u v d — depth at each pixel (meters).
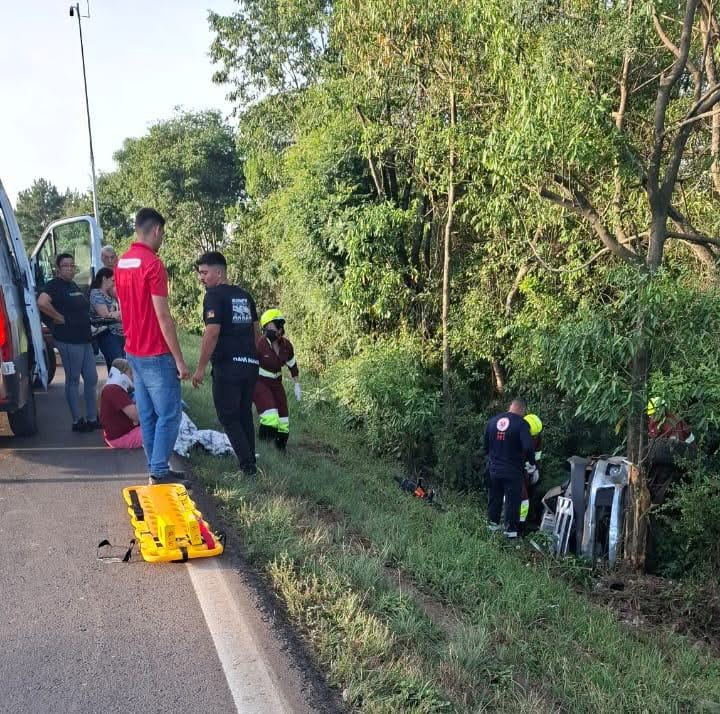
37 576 4.37
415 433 11.69
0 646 3.59
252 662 3.53
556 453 11.71
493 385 13.20
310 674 3.49
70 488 6.03
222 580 4.35
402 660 3.62
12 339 6.54
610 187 9.03
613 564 8.01
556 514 9.12
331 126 13.96
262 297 22.94
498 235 11.61
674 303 7.09
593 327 7.25
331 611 4.07
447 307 12.32
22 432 7.69
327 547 5.18
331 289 14.17
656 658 5.31
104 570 4.46
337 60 15.95
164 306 5.32
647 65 9.02
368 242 12.78
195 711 3.16
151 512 4.79
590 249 10.76
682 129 7.71
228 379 6.52
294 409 12.76
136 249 5.39
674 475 8.59
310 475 7.77
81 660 3.49
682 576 7.93
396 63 11.28
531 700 3.76
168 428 5.56
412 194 13.63
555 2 8.49
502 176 9.31
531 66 8.21
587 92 7.78
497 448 9.19
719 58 7.86
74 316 7.82
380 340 13.22
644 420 8.09
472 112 11.05
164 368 5.48
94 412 8.14
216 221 32.97
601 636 5.51
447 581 5.59
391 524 6.72
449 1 9.86
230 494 5.82
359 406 12.01
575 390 7.54
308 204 13.97
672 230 9.48
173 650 3.61
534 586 6.22
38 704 3.14
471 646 4.20
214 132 33.50
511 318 11.95
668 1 7.91
